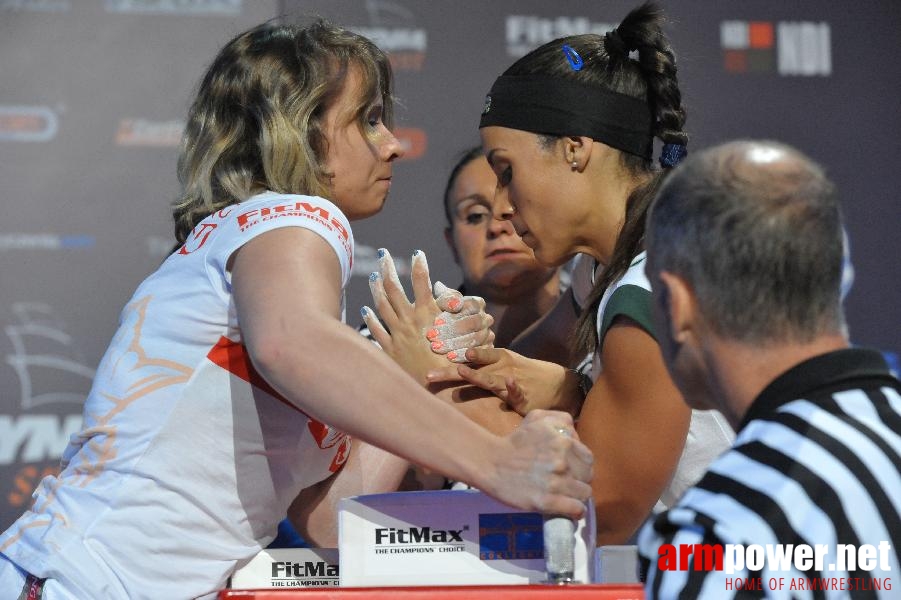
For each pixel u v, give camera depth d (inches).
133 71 364.2
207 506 132.0
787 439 96.5
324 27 155.5
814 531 92.0
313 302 115.6
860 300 358.3
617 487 147.0
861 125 364.8
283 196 133.3
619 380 145.5
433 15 364.8
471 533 122.1
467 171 255.6
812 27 365.7
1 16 360.2
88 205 360.2
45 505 136.1
